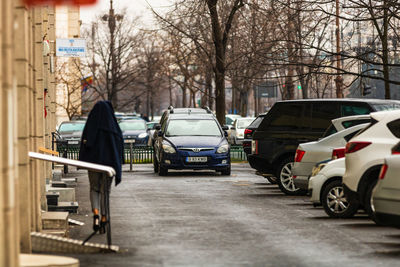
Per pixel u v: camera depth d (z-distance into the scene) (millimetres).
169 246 18062
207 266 15164
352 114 32000
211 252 17062
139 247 17938
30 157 17734
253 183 39719
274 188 36531
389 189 17891
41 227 19859
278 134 33594
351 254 16750
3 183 10727
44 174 24312
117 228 21594
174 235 20031
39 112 27891
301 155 29281
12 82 11047
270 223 22625
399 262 15680
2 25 10688
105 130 19688
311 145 29172
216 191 34844
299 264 15406
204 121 47938
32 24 21094
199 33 68750
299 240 19000
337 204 24062
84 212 26656
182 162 45094
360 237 19516
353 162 22219
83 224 22984
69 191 27891
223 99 64500
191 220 23438
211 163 45281
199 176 45688
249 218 23938
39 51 27547
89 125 19781
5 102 10758
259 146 33969
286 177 33156
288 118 33531
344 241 18797
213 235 19969
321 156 28781
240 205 28266
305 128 33000
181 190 35375
